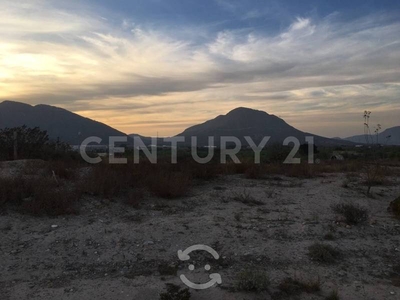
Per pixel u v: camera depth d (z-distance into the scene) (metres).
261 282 5.17
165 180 10.05
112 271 5.68
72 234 6.74
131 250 6.31
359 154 26.22
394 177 14.27
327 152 28.09
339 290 5.30
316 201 9.62
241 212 8.46
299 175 14.09
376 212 8.88
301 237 7.07
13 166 11.80
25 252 6.07
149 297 4.94
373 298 5.12
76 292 5.02
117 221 7.55
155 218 7.85
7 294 4.92
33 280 5.33
